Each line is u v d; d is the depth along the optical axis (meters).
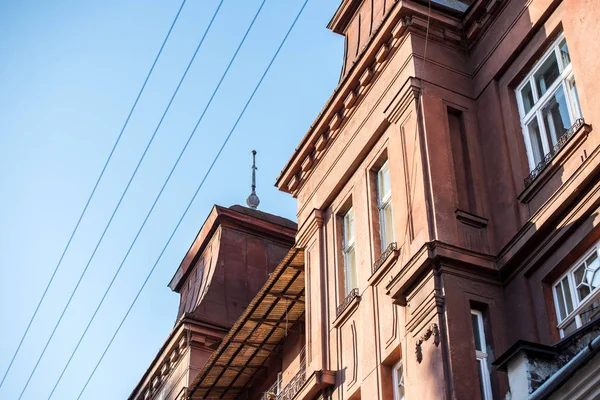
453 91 19.53
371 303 18.94
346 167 21.30
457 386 15.57
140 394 31.28
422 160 18.41
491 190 18.25
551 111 17.83
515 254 16.78
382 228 19.86
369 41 21.03
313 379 19.53
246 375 27.00
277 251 32.41
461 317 16.33
